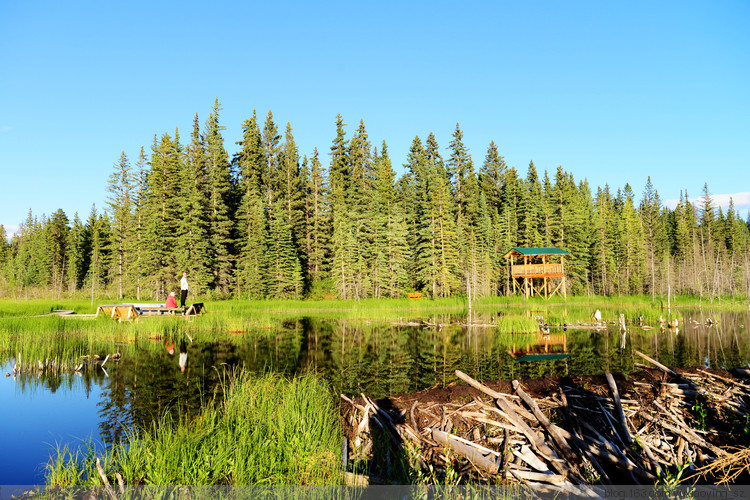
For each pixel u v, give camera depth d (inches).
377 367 565.3
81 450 278.7
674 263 2785.4
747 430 306.2
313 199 2342.5
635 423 323.0
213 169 1924.2
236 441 257.6
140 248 1894.7
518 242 2497.5
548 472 254.2
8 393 418.6
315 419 303.3
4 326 779.4
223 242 1964.8
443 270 1988.2
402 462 255.3
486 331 1002.7
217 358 610.2
